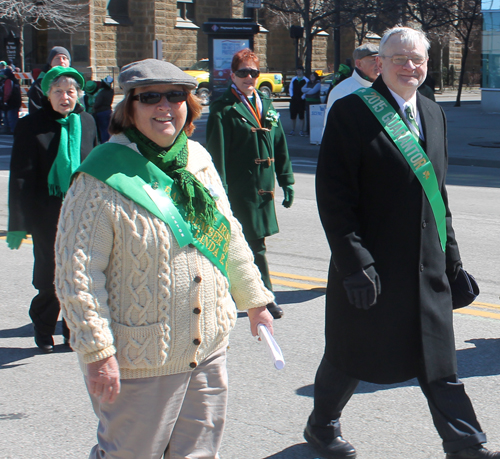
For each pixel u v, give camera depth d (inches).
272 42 1702.8
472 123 839.1
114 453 92.6
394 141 109.3
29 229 167.9
